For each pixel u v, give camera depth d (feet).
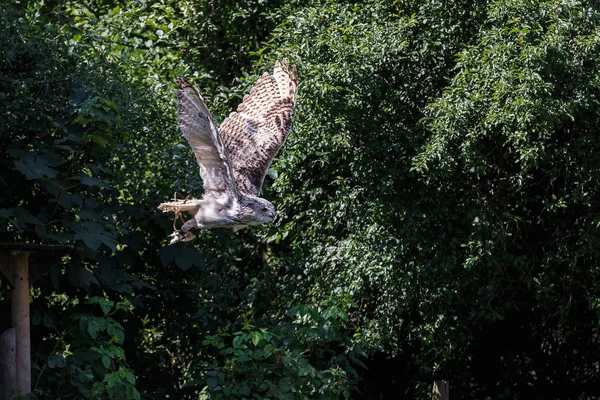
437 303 43.11
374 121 43.01
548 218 43.55
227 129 28.48
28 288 32.89
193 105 24.02
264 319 44.52
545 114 37.58
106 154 38.52
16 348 32.32
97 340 35.60
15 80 36.11
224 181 25.48
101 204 39.47
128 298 39.32
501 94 38.06
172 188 40.34
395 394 50.80
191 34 54.49
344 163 46.21
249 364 36.96
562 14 39.55
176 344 44.16
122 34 49.60
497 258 41.88
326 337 37.68
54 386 34.12
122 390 33.37
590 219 41.96
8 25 36.73
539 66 37.78
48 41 38.14
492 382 50.34
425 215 42.45
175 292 42.39
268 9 52.54
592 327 47.24
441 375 46.73
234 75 54.90
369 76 41.86
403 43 41.47
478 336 49.65
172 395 42.75
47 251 33.12
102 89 38.75
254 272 52.16
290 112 29.17
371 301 46.65
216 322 43.37
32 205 37.14
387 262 42.37
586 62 40.55
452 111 39.04
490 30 40.04
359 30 42.80
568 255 42.29
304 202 47.44
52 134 37.42
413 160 39.88
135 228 40.65
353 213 45.16
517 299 45.27
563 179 43.21
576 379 48.49
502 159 42.01
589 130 40.60
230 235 44.50
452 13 42.24
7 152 34.47
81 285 35.81
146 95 42.60
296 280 47.24
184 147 41.73
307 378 36.88
